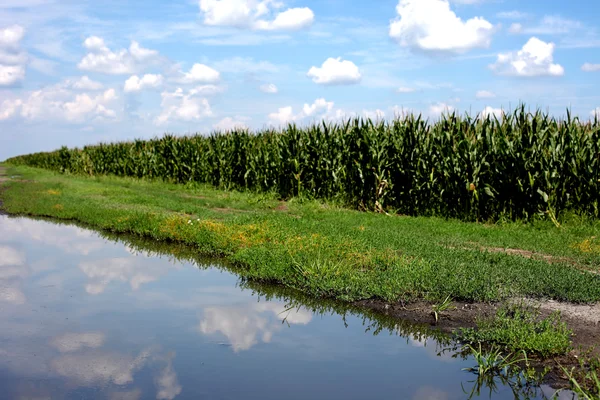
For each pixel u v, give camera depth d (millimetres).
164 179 28797
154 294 8141
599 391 4430
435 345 6012
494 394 4758
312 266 8461
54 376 5102
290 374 5188
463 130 15422
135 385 4910
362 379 5086
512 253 9633
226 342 6066
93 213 15898
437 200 15758
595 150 13492
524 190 13992
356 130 17922
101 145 36156
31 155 60531
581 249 10094
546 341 5445
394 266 8352
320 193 19484
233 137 23969
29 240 13055
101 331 6406
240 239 11062
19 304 7551
